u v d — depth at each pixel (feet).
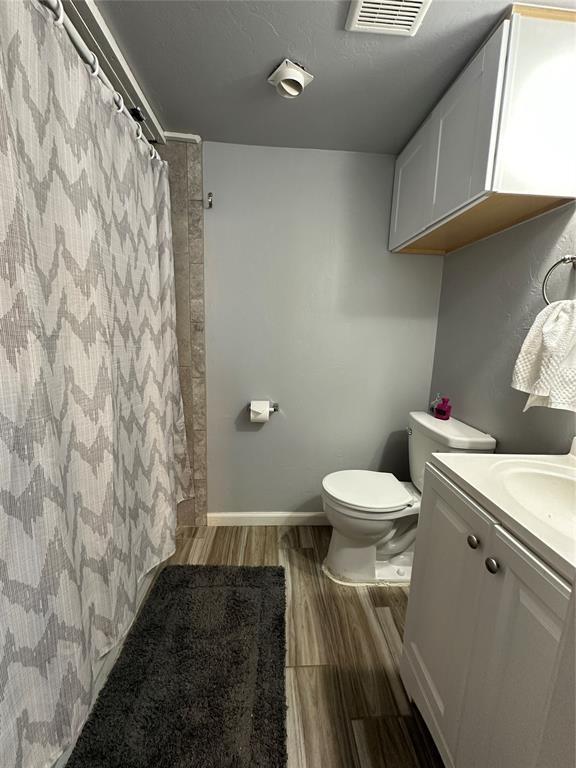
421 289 6.22
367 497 5.04
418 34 3.39
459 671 2.71
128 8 3.15
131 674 3.84
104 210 3.35
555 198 3.46
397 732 3.40
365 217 5.93
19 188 2.10
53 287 2.63
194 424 6.34
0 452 2.06
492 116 3.21
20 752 2.27
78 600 2.73
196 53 3.68
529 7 3.06
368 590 5.23
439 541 3.14
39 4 2.34
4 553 2.11
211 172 5.58
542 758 1.81
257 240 5.86
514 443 4.33
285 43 3.53
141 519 4.57
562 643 1.72
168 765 3.08
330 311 6.18
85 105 2.84
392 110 4.61
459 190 3.79
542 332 3.28
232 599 4.92
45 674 2.45
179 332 6.00
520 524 2.15
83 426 3.04
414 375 6.50
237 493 6.75
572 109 3.23
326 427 6.59
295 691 3.76
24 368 2.19
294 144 5.54
